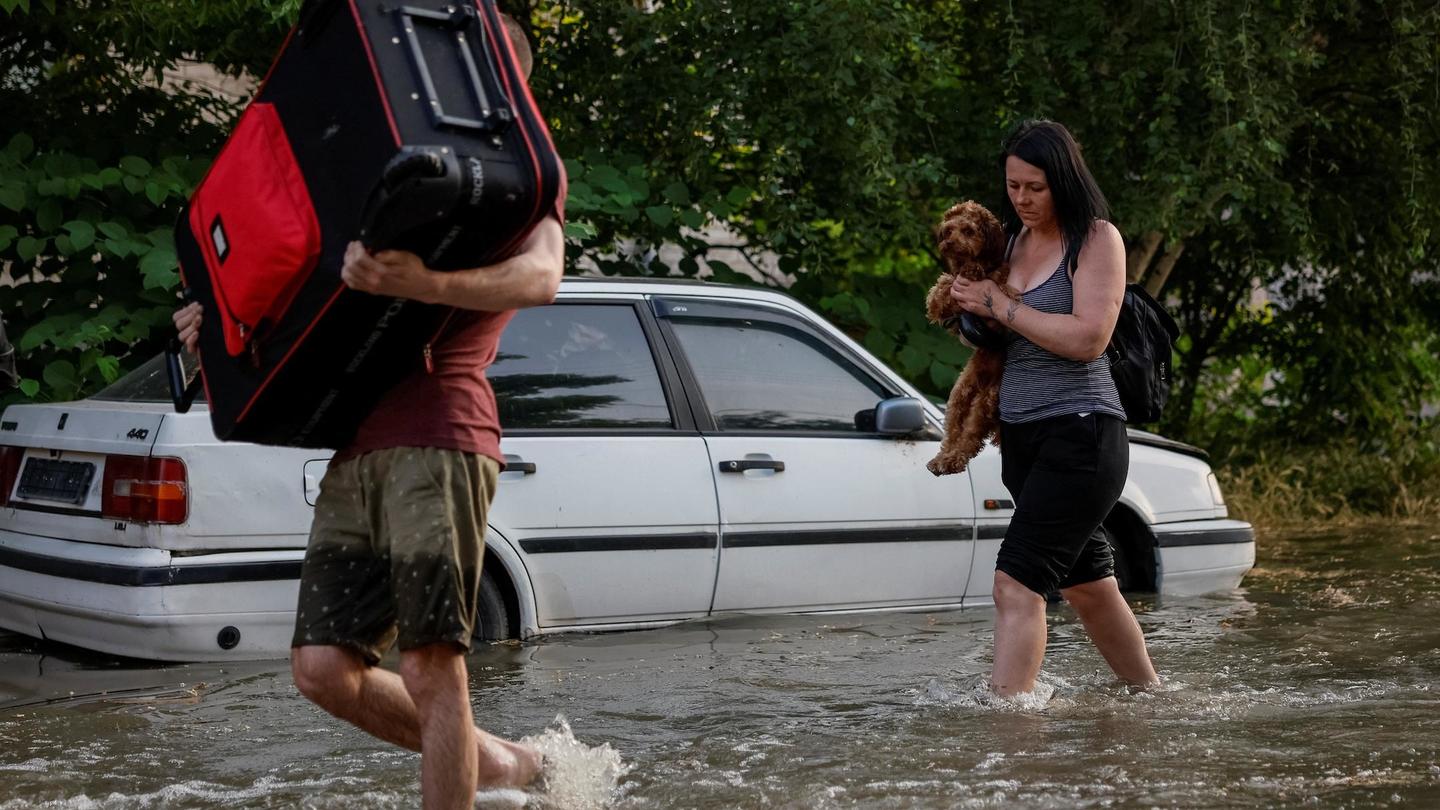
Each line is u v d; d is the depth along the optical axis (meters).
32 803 3.38
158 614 4.87
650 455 5.68
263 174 2.83
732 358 6.05
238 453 5.04
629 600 5.62
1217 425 13.12
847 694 4.58
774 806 3.29
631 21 9.08
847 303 8.84
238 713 4.34
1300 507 11.12
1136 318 4.42
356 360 2.84
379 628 3.07
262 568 5.01
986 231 4.42
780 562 5.90
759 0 8.78
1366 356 12.58
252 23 8.34
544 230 2.84
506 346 5.60
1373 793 3.33
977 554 6.33
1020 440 4.39
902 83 8.89
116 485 5.04
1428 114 10.67
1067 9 9.39
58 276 7.88
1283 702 4.39
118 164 7.98
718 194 8.94
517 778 3.44
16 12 8.00
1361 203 11.73
